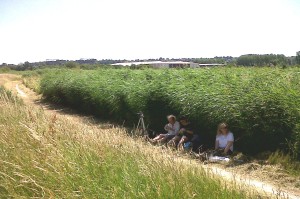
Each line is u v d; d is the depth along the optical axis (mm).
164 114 12773
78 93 21109
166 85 12789
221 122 10094
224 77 11711
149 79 14805
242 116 9570
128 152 5078
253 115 9328
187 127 11422
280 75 10625
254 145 9570
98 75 20547
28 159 4980
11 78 69438
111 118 16875
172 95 11977
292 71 10750
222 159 8922
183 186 4031
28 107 8844
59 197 4184
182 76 13430
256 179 7473
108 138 5605
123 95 14945
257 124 9180
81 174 4500
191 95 11227
